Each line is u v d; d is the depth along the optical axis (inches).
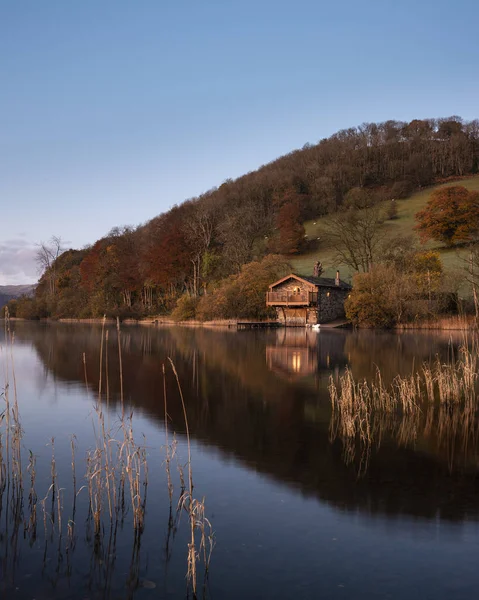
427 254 2647.6
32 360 1106.7
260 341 1649.9
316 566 255.3
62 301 3941.9
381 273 2347.4
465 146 5506.9
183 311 3078.2
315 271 2984.7
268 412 602.5
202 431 515.8
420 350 1279.5
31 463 349.4
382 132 6033.5
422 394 707.4
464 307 2326.5
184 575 249.8
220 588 238.2
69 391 730.8
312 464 413.1
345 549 271.7
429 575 246.7
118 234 4439.0
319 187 5059.1
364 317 2288.4
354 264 3137.3
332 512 318.3
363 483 370.0
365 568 253.0
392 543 278.5
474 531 293.1
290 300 2618.1
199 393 721.0
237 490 354.3
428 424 545.6
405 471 397.4
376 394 708.7
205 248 3545.8
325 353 1234.0
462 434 506.0
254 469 399.5
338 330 2277.3
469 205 3351.4
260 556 265.0
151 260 3619.6
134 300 4128.9
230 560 261.6
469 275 2536.9
